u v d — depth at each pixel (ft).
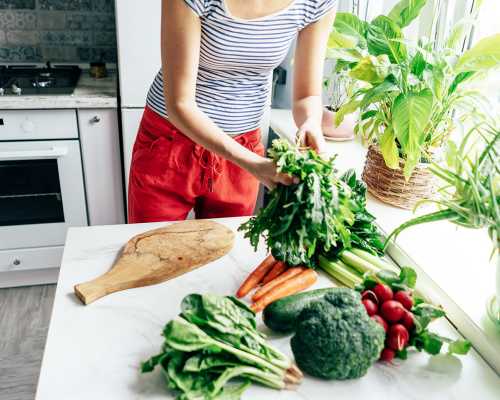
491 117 3.63
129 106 6.47
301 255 3.41
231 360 2.55
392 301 2.82
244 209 4.90
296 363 2.72
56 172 6.71
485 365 2.84
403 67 3.99
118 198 7.14
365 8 6.39
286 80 8.05
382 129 5.41
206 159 4.44
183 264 3.44
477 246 3.85
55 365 2.62
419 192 4.35
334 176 3.07
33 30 7.68
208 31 3.59
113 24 7.89
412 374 2.73
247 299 3.24
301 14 3.78
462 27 4.23
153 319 2.99
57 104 6.25
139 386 2.53
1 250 6.91
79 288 3.10
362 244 3.61
